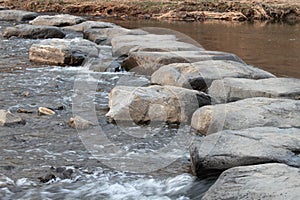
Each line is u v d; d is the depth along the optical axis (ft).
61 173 14.32
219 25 52.13
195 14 58.29
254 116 17.39
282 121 17.08
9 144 16.42
